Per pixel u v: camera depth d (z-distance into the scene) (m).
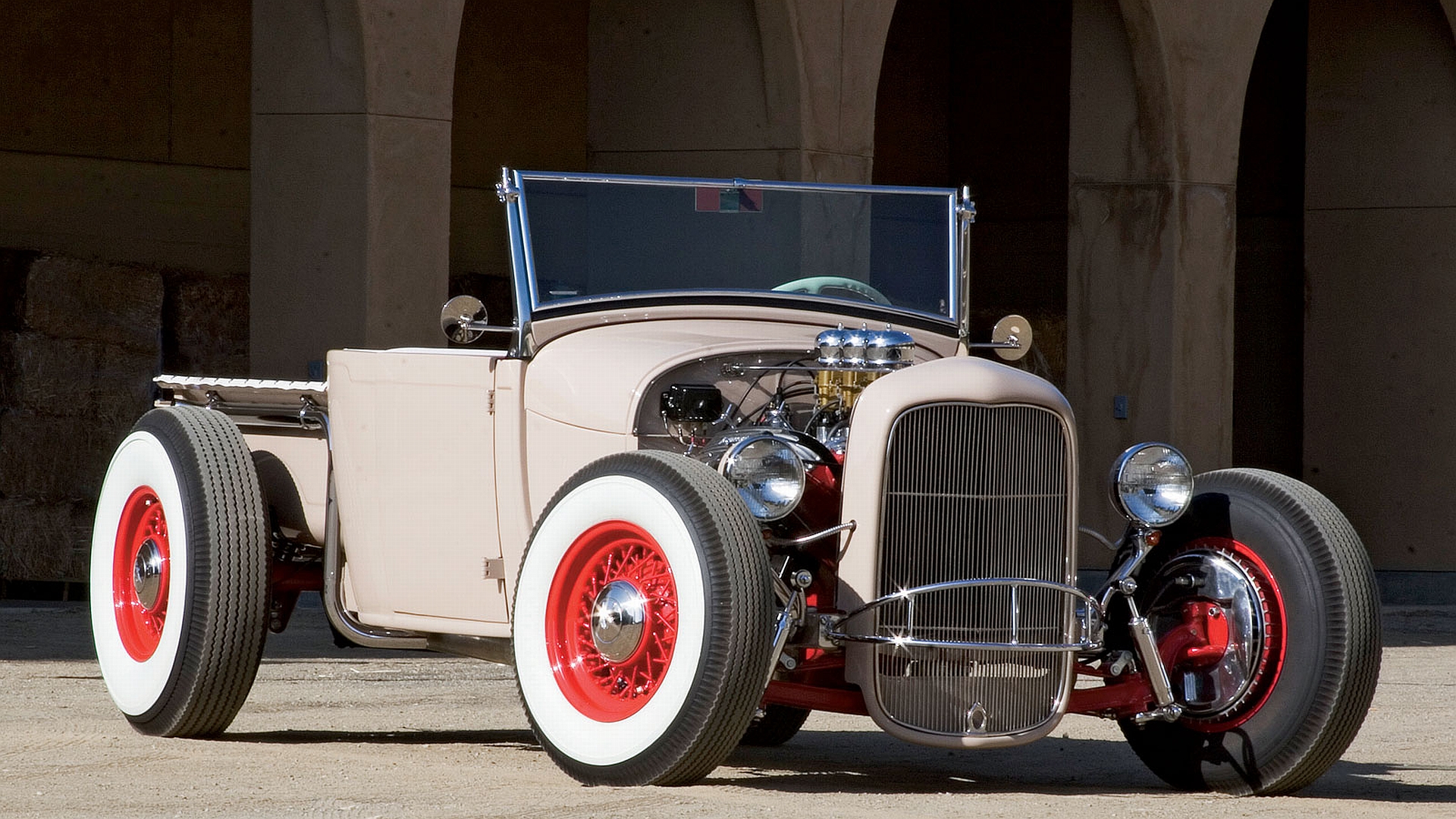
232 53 35.59
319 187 24.50
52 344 27.64
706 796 10.75
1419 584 36.75
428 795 10.90
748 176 29.08
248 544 13.50
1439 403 37.22
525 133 40.00
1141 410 34.00
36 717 14.82
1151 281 33.88
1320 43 38.09
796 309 13.46
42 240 32.81
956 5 47.50
